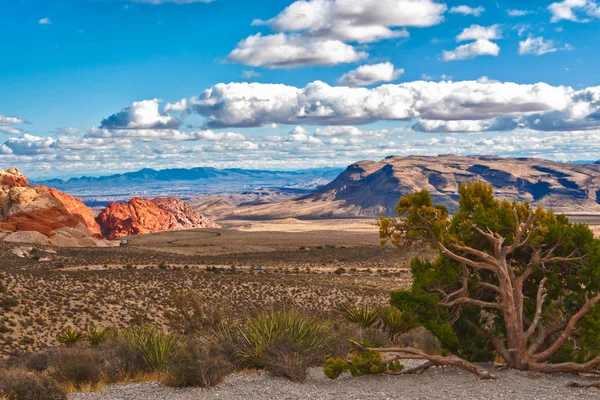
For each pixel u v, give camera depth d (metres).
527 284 15.87
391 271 109.25
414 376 13.68
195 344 15.52
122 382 14.81
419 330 22.25
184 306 22.77
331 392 11.75
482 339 15.34
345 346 16.50
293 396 11.37
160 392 12.21
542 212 15.14
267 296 56.16
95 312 43.81
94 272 65.31
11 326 36.88
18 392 10.98
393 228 16.00
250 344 15.46
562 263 15.25
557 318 15.36
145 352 16.36
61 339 28.89
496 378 12.91
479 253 14.70
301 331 15.51
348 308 22.20
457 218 15.87
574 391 11.41
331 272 108.56
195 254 161.12
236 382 13.19
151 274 66.00
